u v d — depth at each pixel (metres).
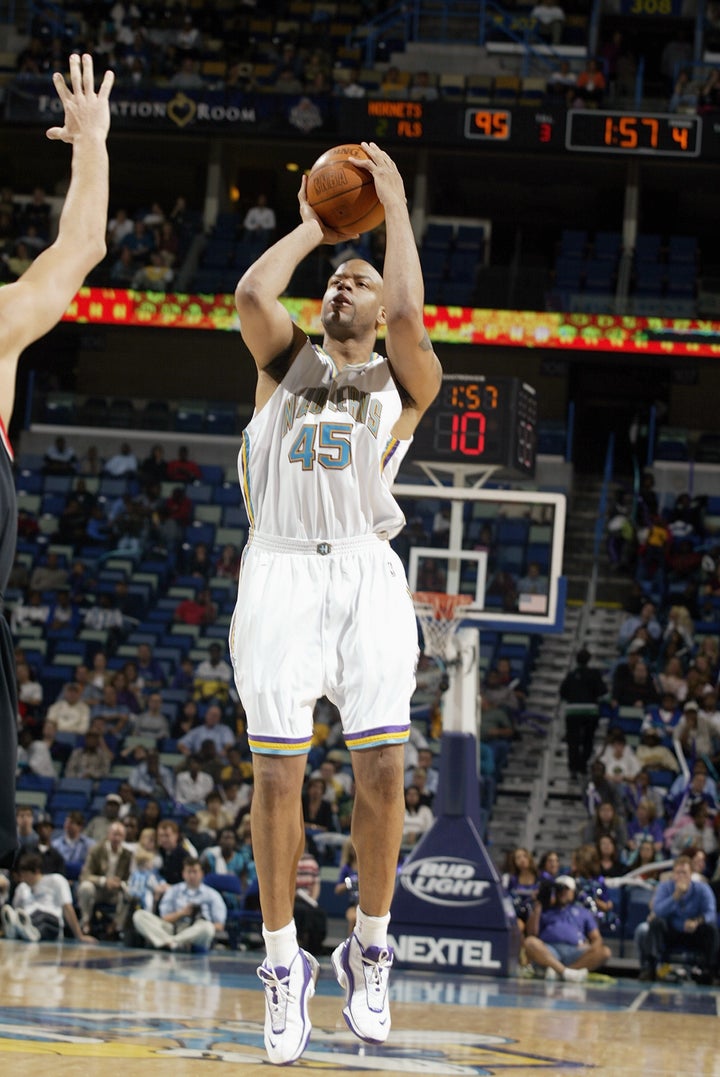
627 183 28.14
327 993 9.66
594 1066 5.34
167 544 24.08
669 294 26.67
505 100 26.25
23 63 28.91
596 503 26.80
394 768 4.55
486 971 12.19
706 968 13.29
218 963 12.01
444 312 25.14
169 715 19.83
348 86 27.62
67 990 8.12
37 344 29.12
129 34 29.83
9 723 3.23
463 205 31.52
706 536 24.86
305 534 4.66
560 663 22.27
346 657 4.57
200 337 26.42
